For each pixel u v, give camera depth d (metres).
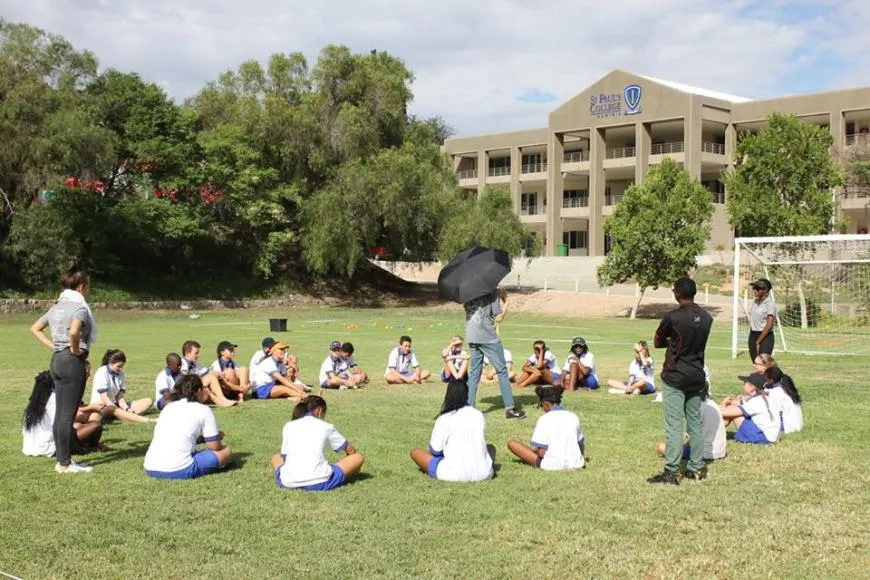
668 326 7.68
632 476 7.97
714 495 7.29
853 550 5.90
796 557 5.76
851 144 50.66
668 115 58.44
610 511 6.83
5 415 11.57
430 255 51.06
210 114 51.28
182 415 8.12
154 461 7.99
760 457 8.76
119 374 11.36
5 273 41.84
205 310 44.62
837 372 16.72
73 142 38.06
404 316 41.19
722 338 27.17
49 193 39.84
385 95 51.34
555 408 8.55
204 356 21.34
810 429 10.26
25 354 21.33
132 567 5.61
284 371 13.76
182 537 6.20
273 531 6.34
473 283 11.23
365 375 15.44
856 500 7.12
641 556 5.77
